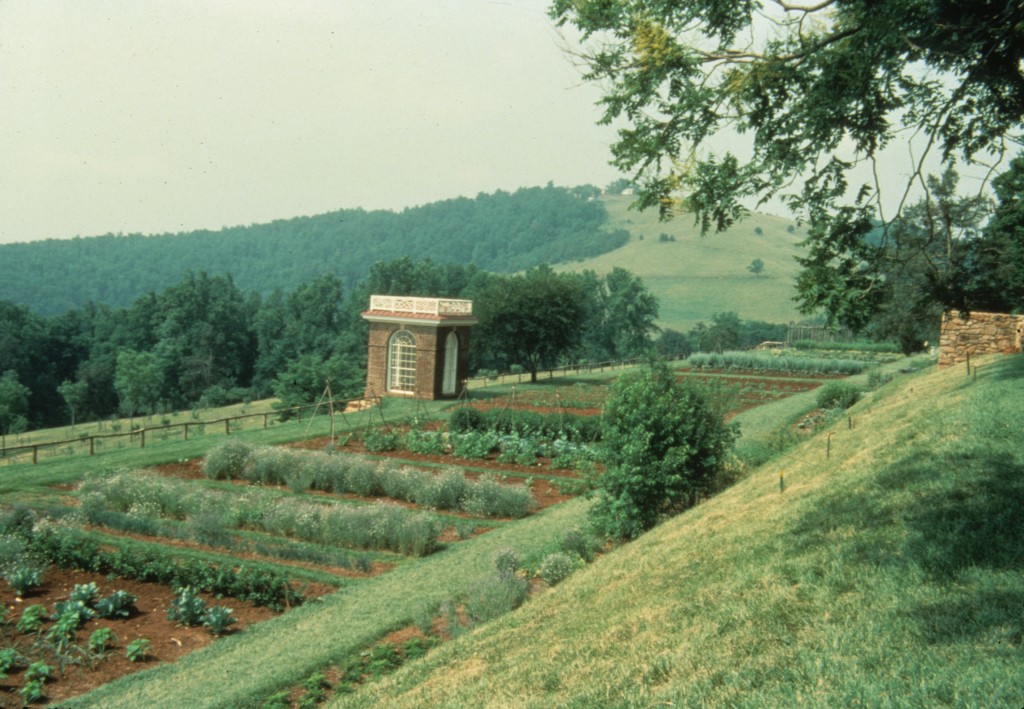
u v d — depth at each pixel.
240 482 23.41
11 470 24.23
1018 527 7.50
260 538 17.06
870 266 7.89
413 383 44.53
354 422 34.94
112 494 19.44
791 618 6.98
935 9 6.71
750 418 34.31
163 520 17.98
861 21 7.18
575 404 41.34
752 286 178.12
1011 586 6.36
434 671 9.29
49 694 9.99
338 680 10.30
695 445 15.86
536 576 13.87
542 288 55.47
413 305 44.06
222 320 99.75
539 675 7.70
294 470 22.72
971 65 7.04
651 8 7.83
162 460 25.91
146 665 10.92
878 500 9.72
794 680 5.71
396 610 12.73
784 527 10.23
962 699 4.88
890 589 6.90
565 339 55.72
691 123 8.11
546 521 18.89
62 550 14.53
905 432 13.40
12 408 77.56
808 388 50.00
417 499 20.86
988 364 21.23
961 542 7.42
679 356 99.81
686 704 5.84
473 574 14.56
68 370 100.50
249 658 11.00
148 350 100.88
